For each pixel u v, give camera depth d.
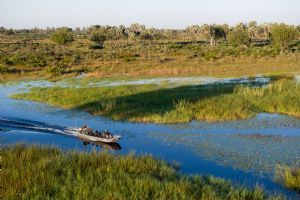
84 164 16.09
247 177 17.67
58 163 15.84
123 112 31.25
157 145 23.25
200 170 18.62
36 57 83.31
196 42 152.75
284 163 19.70
